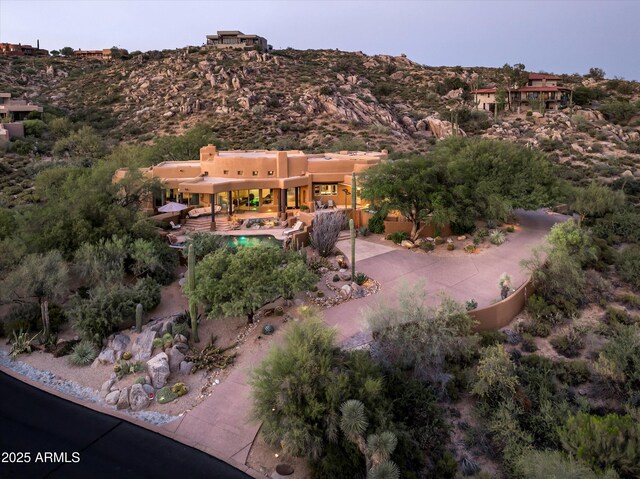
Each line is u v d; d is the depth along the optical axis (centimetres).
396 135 9062
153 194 4197
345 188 4856
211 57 12644
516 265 3403
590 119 8981
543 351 2491
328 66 13575
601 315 2816
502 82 11856
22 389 2217
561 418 1934
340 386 1764
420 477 1764
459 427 2000
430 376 2127
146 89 11175
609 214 4347
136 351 2439
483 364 2123
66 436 1900
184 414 2066
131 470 1733
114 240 3088
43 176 4069
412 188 3684
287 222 4256
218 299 2509
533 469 1588
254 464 1800
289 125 9100
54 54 16500
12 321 2725
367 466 1642
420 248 3772
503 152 4250
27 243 3086
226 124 9125
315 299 2900
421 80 13562
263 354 2423
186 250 3328
